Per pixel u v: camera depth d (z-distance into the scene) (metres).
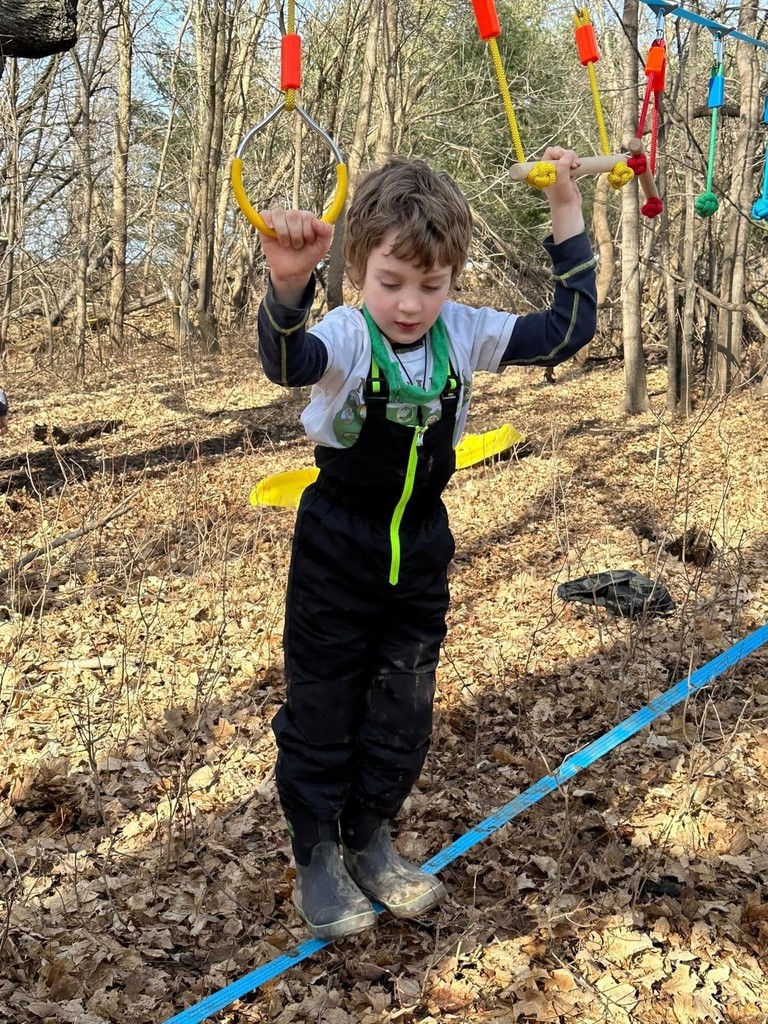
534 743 3.78
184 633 4.96
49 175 17.80
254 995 2.63
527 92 19.08
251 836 3.33
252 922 2.91
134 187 22.47
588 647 4.71
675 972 2.66
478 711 4.00
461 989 2.63
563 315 2.25
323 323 2.12
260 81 22.28
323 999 2.60
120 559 5.89
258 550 6.08
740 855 3.16
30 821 3.42
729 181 10.84
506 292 14.89
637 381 10.37
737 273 10.19
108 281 20.02
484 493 7.49
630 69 9.17
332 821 2.48
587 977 2.65
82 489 7.64
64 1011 2.54
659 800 3.46
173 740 3.90
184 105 21.20
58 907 2.95
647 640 4.73
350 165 11.69
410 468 2.16
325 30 17.77
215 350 17.12
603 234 13.29
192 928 2.88
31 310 18.83
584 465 8.26
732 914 2.88
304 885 2.51
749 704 4.10
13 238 14.38
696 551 5.75
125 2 17.39
